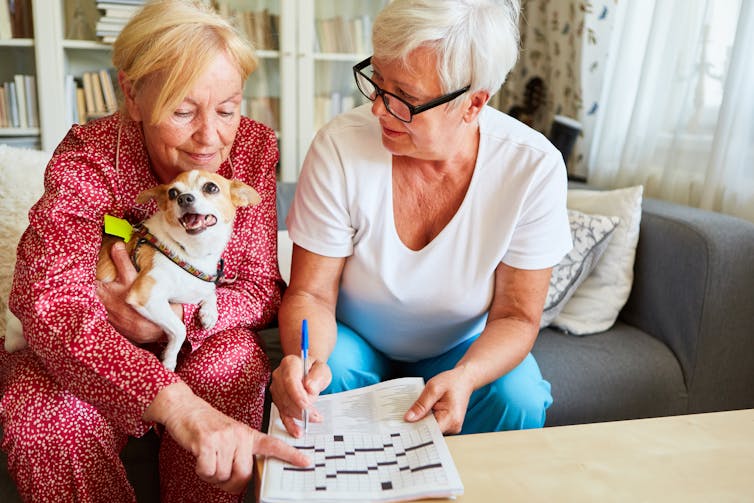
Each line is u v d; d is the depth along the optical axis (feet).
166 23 3.30
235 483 2.92
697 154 6.97
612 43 8.00
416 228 4.03
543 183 3.88
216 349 3.73
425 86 3.37
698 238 5.41
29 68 8.87
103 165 3.66
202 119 3.47
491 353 3.74
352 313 4.32
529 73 9.62
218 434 2.89
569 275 5.79
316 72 10.00
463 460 3.00
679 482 2.89
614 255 5.96
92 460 3.49
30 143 9.09
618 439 3.22
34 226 3.45
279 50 9.64
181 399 3.07
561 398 5.08
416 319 4.17
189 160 3.68
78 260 3.40
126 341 3.24
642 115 7.52
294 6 9.45
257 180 4.16
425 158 3.73
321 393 3.98
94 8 8.93
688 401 5.54
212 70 3.34
